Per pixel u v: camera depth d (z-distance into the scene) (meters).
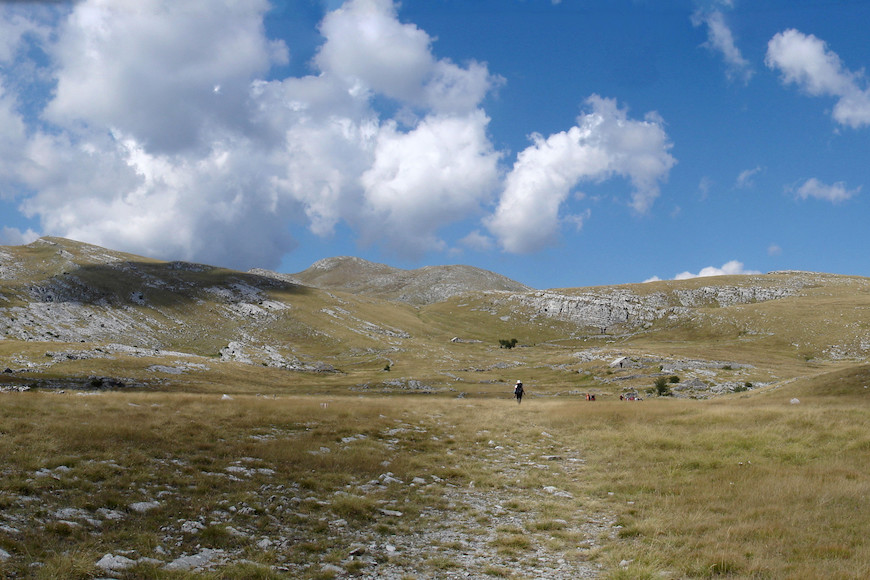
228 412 25.52
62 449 14.67
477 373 129.12
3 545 8.43
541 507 14.89
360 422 26.50
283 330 184.62
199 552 9.58
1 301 142.38
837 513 13.15
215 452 16.97
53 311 149.38
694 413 32.03
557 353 170.62
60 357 89.19
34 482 11.57
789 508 13.67
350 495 14.19
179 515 11.22
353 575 9.45
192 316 182.12
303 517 12.25
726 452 21.36
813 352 155.75
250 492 13.27
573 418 32.47
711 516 13.48
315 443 19.94
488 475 18.52
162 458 15.45
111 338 146.12
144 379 84.88
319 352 168.12
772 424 26.17
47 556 8.44
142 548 9.28
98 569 8.21
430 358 157.38
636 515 14.05
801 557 10.52
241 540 10.36
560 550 11.49
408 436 24.69
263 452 17.55
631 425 28.75
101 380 73.88
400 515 13.31
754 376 94.75
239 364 117.75
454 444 24.02
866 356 148.62
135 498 11.72
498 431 28.36
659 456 21.11
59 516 10.12
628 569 9.97
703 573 9.80
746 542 11.50
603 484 17.34
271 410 27.45
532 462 21.25
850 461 19.00
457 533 12.43
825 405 33.09
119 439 16.73
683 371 100.31
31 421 17.66
